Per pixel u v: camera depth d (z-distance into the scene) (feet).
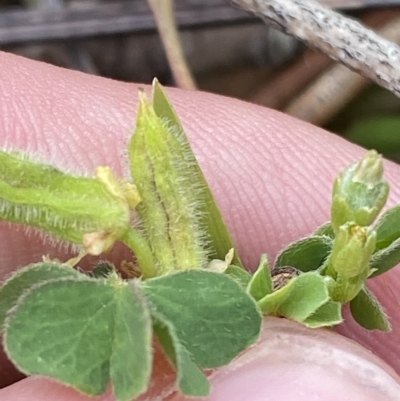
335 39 0.32
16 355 0.21
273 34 0.62
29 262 0.32
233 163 0.36
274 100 0.58
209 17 0.54
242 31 0.62
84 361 0.21
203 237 0.24
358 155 0.37
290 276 0.24
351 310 0.25
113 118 0.35
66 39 0.54
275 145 0.37
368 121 0.57
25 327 0.21
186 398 0.24
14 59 0.37
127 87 0.37
